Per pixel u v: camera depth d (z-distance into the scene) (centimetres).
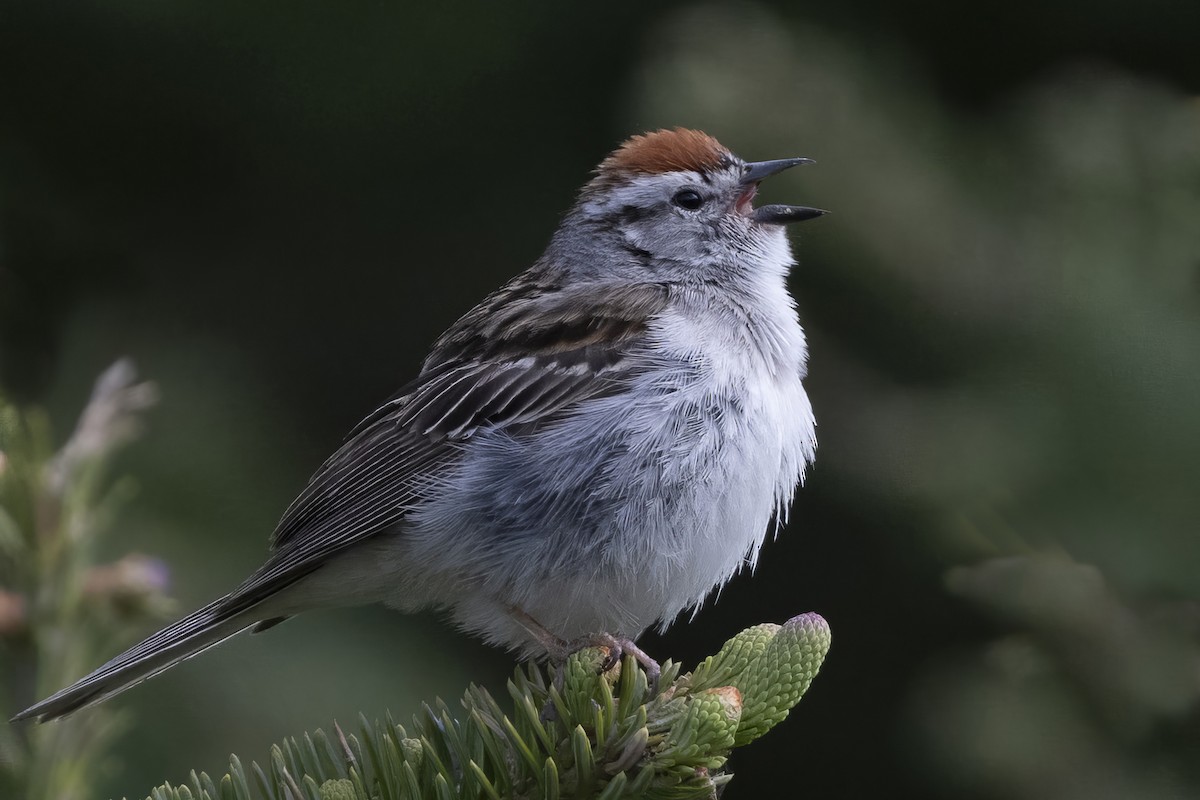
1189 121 1056
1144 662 970
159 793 606
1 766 635
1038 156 1077
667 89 1109
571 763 618
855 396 1106
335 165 1392
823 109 1102
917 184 1086
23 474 644
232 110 1369
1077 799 982
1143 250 1038
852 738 1334
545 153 1384
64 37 1338
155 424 1158
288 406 1363
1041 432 1002
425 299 1419
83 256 1346
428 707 638
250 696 1033
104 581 654
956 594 1025
